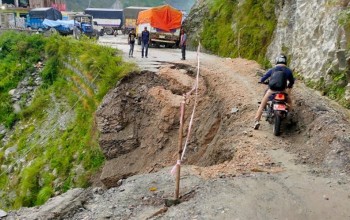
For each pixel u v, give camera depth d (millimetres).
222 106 13234
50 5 71188
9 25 53250
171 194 6520
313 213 5785
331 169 7531
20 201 16531
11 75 28172
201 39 30812
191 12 35062
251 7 25828
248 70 18000
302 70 15219
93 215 6020
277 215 5715
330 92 12180
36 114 23828
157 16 31500
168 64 19438
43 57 28969
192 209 5895
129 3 128000
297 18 17547
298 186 6680
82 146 16844
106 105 16375
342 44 12359
